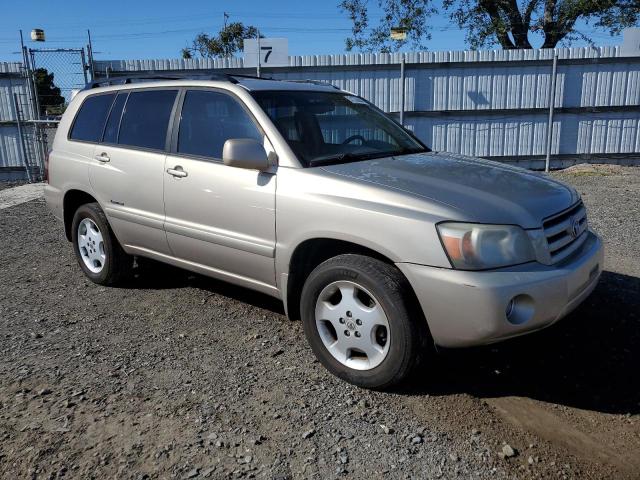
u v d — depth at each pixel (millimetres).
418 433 3018
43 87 13812
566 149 14336
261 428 3068
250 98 4059
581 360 3803
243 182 3898
